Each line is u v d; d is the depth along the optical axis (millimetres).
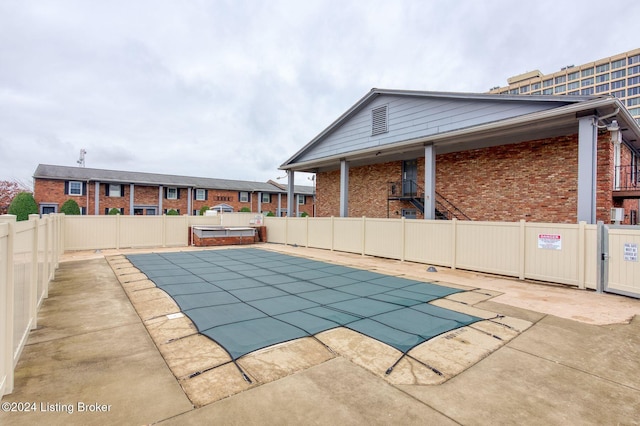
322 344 3855
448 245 9812
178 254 12516
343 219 13508
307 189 38531
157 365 3311
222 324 4535
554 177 11328
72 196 23469
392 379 3062
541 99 9758
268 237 17969
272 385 2914
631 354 3750
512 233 8391
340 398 2721
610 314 5262
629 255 6371
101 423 2346
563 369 3350
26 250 3936
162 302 5699
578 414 2562
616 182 11102
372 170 17484
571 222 10922
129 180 24922
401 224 11188
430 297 6199
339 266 9945
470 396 2795
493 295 6449
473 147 13156
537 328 4578
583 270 7113
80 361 3402
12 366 2801
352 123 16469
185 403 2619
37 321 4668
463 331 4375
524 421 2459
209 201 29719
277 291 6602
